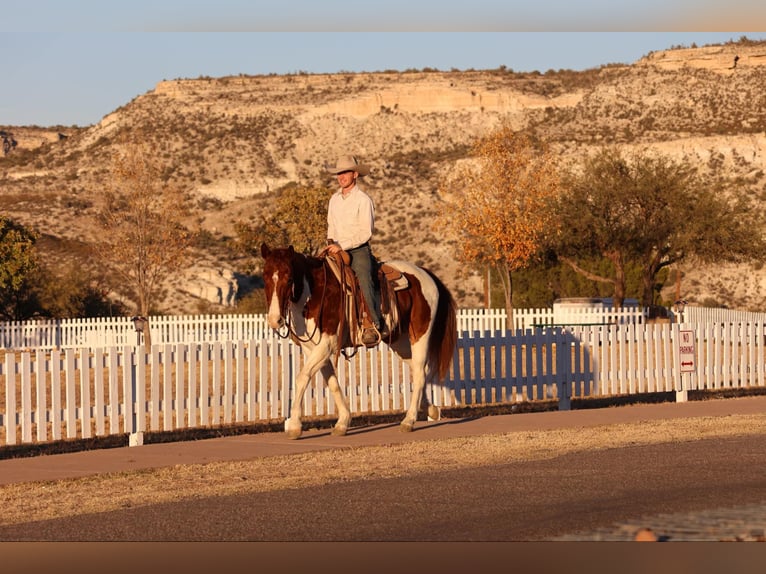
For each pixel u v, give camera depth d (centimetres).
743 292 8362
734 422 1571
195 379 1538
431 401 1805
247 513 935
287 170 13212
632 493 1002
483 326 4531
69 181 12838
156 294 7906
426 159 12950
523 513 916
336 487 1059
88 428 1441
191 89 15025
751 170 10394
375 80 15275
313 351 1414
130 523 905
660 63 13238
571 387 1944
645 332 2006
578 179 5319
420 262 9025
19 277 5369
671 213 5078
